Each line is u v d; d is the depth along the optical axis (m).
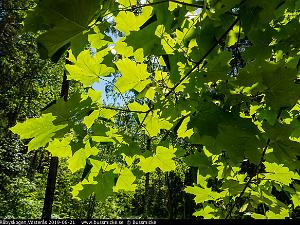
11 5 15.91
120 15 1.70
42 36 1.14
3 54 17.92
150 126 2.22
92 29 1.37
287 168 2.16
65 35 1.14
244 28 1.53
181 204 23.67
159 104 2.08
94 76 1.91
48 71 19.38
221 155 2.33
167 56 1.96
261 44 1.80
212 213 2.60
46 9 1.07
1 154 17.25
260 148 1.71
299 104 2.26
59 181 21.31
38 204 15.52
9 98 19.69
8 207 14.10
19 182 16.06
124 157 2.21
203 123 1.71
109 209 23.55
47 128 1.77
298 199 2.55
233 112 1.82
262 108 1.89
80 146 1.99
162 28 1.77
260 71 1.67
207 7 1.53
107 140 2.09
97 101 1.93
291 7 2.00
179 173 18.78
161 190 35.59
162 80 2.22
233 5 1.45
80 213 21.70
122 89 2.06
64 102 1.73
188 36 1.95
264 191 2.39
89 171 2.15
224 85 1.86
